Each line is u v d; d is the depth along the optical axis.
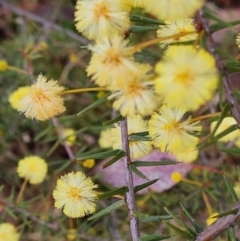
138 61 0.18
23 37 0.42
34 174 0.31
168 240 0.34
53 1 0.46
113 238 0.35
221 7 0.42
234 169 0.34
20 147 0.44
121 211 0.38
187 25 0.19
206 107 0.29
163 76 0.16
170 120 0.18
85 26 0.18
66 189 0.20
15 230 0.31
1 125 0.41
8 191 0.43
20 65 0.40
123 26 0.18
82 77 0.44
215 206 0.34
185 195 0.36
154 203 0.37
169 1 0.16
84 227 0.35
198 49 0.17
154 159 0.34
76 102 0.42
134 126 0.21
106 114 0.38
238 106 0.17
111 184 0.36
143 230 0.37
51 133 0.38
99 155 0.20
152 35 0.33
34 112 0.19
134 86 0.17
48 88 0.19
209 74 0.16
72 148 0.42
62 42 0.44
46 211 0.35
